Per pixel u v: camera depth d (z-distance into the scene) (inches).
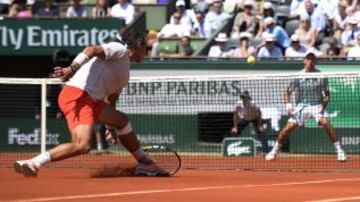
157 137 1161.4
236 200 500.1
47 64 1311.5
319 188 594.6
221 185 614.9
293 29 1285.7
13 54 1241.4
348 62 1112.8
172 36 1317.7
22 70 1320.1
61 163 904.9
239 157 1043.3
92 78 662.5
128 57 681.0
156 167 708.7
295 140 1101.1
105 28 1227.2
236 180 674.8
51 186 587.5
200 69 1158.3
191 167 866.8
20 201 480.7
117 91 695.1
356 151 1093.8
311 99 1002.1
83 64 645.3
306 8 1277.1
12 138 1215.6
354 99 1085.1
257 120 1095.6
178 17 1342.3
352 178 717.3
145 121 1163.3
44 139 993.5
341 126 1096.2
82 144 651.5
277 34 1234.0
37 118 1213.7
